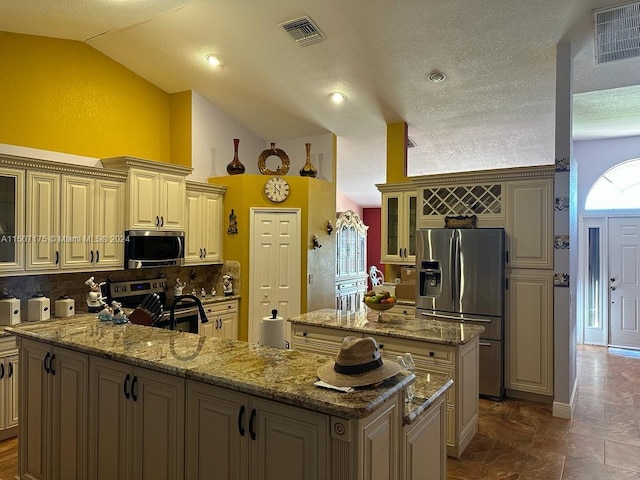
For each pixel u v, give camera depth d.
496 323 4.36
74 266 4.06
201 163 5.67
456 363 3.04
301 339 3.68
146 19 4.09
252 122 6.26
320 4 3.75
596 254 6.53
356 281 8.48
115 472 2.24
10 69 4.02
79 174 4.11
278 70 4.89
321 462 1.59
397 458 1.78
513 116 5.29
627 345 6.37
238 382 1.77
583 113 5.27
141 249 4.56
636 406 4.17
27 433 2.70
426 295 4.80
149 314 3.16
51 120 4.32
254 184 5.71
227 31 4.30
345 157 7.21
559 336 3.92
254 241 5.70
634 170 6.30
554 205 3.96
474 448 3.30
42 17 3.81
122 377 2.21
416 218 5.10
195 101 5.57
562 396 3.90
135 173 4.54
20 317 3.82
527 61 4.18
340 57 4.49
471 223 4.63
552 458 3.16
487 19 3.69
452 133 5.87
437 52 4.19
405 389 1.90
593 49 3.90
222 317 5.46
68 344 2.43
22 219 3.68
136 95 5.20
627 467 3.04
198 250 5.41
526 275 4.37
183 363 2.03
